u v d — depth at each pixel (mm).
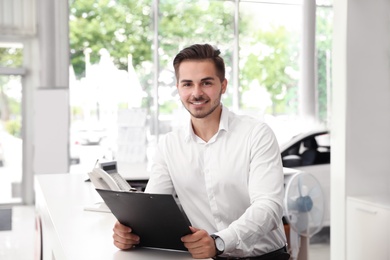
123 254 1938
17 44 8102
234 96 9609
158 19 9117
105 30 9008
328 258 4988
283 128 9492
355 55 3500
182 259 1875
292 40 9867
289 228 4172
